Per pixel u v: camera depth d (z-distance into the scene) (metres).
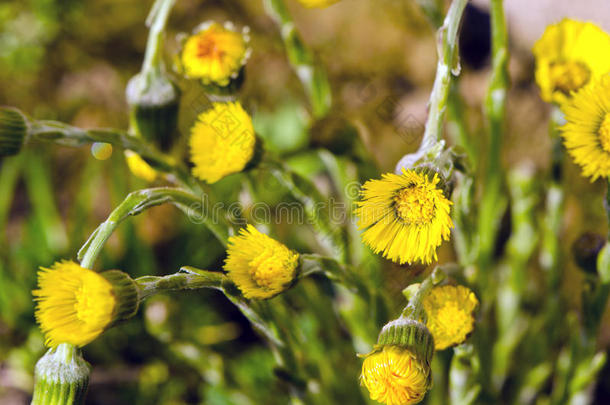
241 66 0.46
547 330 0.58
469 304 0.44
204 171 0.45
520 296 0.57
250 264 0.43
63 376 0.43
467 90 0.91
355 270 0.46
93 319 0.41
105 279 0.42
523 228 0.56
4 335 0.72
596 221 0.73
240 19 1.02
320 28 1.00
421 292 0.43
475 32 0.95
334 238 0.49
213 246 0.72
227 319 0.73
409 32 0.97
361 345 0.54
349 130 0.50
